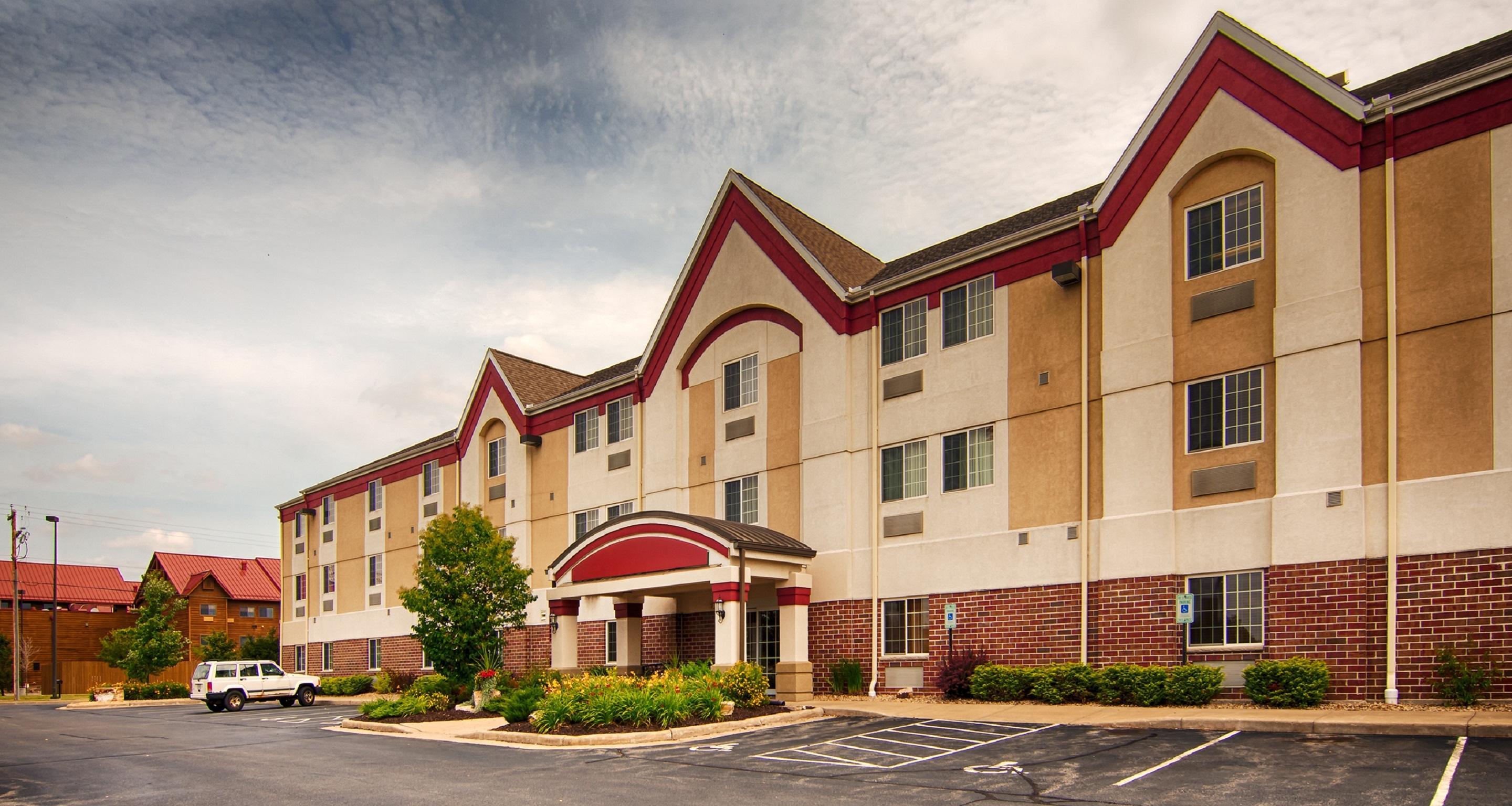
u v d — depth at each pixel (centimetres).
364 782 1462
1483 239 1661
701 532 2398
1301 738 1417
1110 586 2042
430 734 2106
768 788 1283
